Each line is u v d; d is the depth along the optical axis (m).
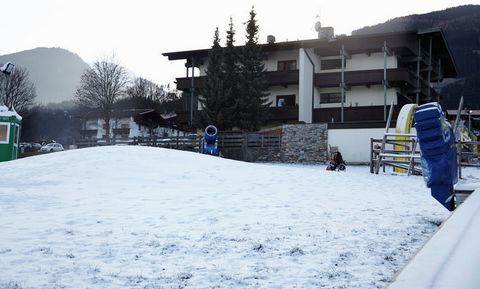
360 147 26.52
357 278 4.10
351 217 7.15
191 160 15.59
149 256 4.99
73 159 14.76
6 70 21.72
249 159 29.34
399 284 1.03
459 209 2.10
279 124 35.03
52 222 6.81
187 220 6.98
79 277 4.25
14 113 19.20
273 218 7.11
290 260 4.78
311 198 9.30
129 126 62.69
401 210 7.84
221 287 3.96
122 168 13.45
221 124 32.09
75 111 85.50
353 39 33.22
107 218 7.14
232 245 5.43
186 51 36.88
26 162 14.79
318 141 27.61
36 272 4.39
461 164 15.91
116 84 52.69
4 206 8.16
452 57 40.84
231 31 33.88
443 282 0.99
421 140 5.43
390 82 33.03
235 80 33.47
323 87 36.22
